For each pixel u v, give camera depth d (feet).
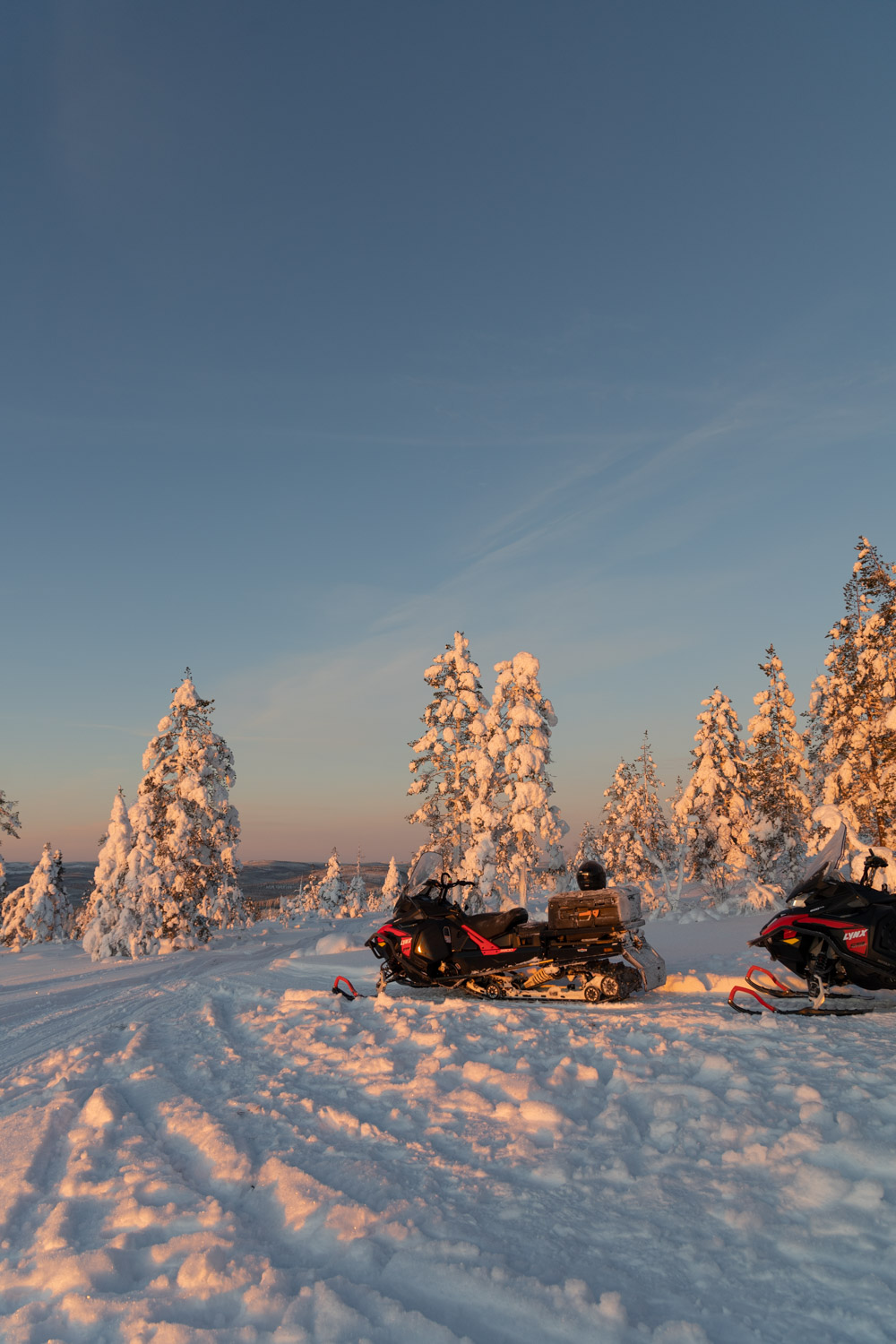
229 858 107.96
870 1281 8.83
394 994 29.66
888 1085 14.38
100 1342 8.79
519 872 85.30
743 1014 21.52
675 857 109.29
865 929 22.12
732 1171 11.68
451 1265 9.58
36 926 136.15
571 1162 12.50
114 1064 21.57
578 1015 22.95
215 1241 10.78
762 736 102.12
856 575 79.51
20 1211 12.59
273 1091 17.54
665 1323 8.33
